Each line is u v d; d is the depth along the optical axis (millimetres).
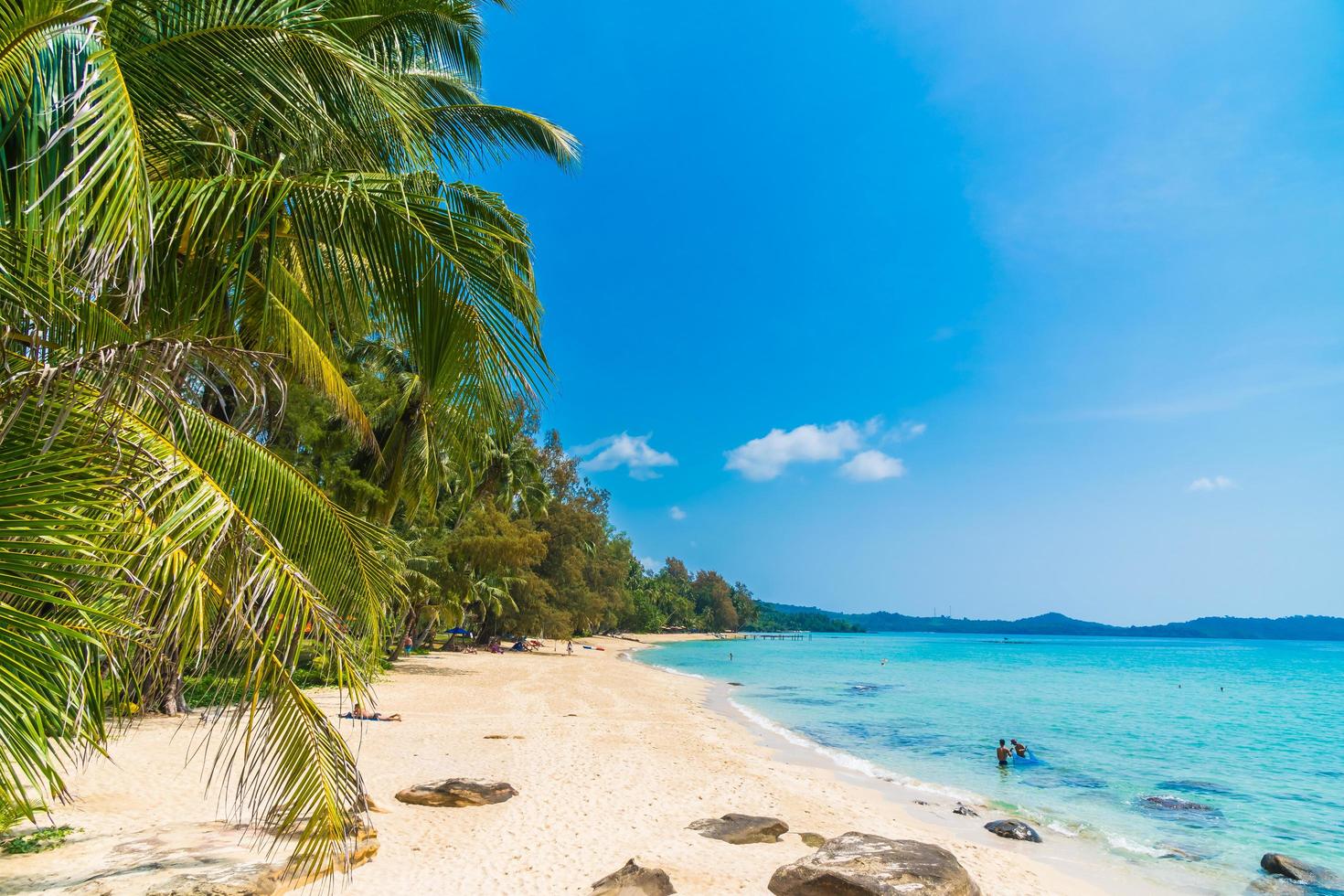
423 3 8688
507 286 4340
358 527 5629
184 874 6109
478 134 9930
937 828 11500
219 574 3809
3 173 3004
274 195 3896
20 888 5848
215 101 4102
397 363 21391
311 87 4332
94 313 3830
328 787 3922
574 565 59000
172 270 4207
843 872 6930
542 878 7547
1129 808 13695
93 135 2754
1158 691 41125
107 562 2973
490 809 10234
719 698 31859
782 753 18188
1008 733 22938
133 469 3260
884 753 19047
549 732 17781
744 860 8367
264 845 7207
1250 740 22922
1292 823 12906
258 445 5141
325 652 3975
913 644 139625
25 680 2789
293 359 6902
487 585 44062
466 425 4777
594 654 63250
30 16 2877
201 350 3260
